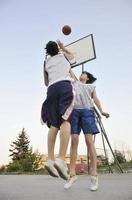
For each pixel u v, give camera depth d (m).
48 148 2.57
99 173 6.34
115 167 7.50
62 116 2.54
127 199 2.42
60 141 2.53
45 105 2.67
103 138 6.52
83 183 3.91
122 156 10.30
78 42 7.33
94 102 3.54
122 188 3.21
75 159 3.40
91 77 3.77
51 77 2.75
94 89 3.52
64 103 2.58
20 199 2.44
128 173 6.21
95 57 7.02
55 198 2.50
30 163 13.16
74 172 3.37
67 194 2.77
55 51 2.86
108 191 2.97
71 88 2.66
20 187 3.46
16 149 47.28
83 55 7.18
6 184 3.88
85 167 8.25
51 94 2.64
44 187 3.45
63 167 2.47
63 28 3.43
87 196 2.62
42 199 2.45
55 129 2.58
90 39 7.12
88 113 3.42
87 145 3.37
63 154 2.50
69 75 2.79
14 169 13.70
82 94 3.46
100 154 7.63
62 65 2.78
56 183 4.05
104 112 3.55
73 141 3.41
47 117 2.62
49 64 2.82
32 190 3.12
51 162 2.53
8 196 2.63
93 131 3.38
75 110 3.43
